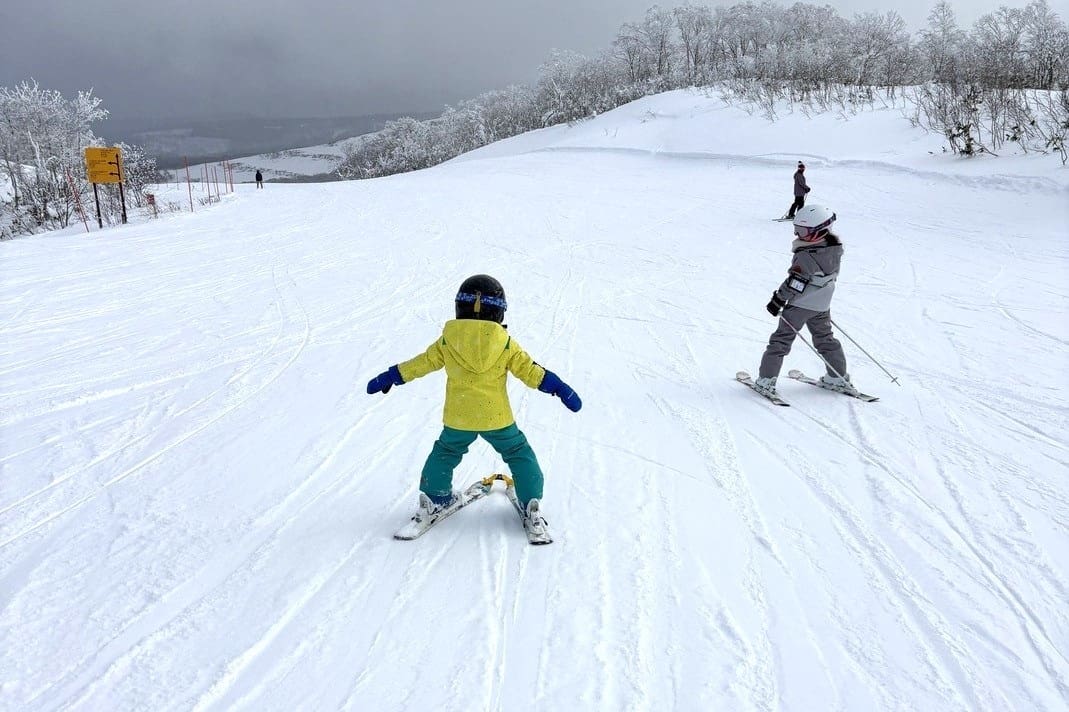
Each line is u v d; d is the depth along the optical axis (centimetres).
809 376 647
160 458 489
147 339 790
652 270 1109
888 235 1270
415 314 882
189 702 263
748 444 497
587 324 824
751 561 352
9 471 470
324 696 265
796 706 260
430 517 383
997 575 340
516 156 3378
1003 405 561
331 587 332
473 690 267
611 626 303
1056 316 793
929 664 282
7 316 888
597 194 2012
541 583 335
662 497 420
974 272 998
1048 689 268
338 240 1420
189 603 322
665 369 668
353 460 479
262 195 2362
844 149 2194
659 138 2983
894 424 529
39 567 354
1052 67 2469
